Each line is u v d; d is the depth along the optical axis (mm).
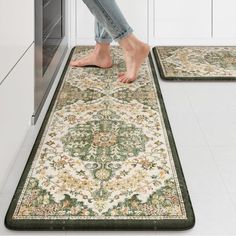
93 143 1830
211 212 1394
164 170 1618
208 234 1290
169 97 2363
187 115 2131
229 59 3047
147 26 3498
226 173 1623
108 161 1684
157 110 2176
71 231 1299
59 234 1284
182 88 2496
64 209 1385
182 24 3504
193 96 2377
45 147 1793
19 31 1617
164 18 3486
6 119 1475
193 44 3510
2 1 1373
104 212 1369
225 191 1509
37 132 1947
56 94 2396
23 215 1354
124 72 2742
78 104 2258
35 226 1303
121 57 3119
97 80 2631
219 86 2523
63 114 2129
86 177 1571
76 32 3480
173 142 1839
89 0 2348
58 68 2814
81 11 3439
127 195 1462
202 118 2096
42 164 1661
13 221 1321
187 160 1713
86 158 1707
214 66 2879
